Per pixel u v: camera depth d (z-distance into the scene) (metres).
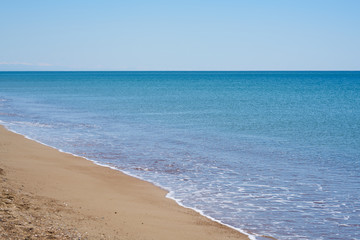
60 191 13.48
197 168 19.19
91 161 20.00
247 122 37.53
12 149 21.09
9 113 42.78
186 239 10.13
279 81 162.62
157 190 15.23
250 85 125.75
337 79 183.88
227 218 12.30
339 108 52.06
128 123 36.16
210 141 27.00
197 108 51.03
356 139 28.23
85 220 10.32
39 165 17.69
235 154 22.70
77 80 173.75
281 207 13.52
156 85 125.38
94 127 33.25
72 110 47.44
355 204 13.92
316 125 35.72
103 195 13.78
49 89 97.56
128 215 11.62
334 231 11.45
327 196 14.84
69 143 25.31
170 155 22.16
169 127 33.78
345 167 19.69
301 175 18.03
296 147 25.05
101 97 70.38
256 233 11.12
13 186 12.75
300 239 10.84
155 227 10.78
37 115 41.56
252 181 16.92
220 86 119.12
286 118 40.94
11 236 7.95
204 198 14.38
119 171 18.08
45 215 10.02
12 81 157.12
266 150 24.02
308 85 124.12
